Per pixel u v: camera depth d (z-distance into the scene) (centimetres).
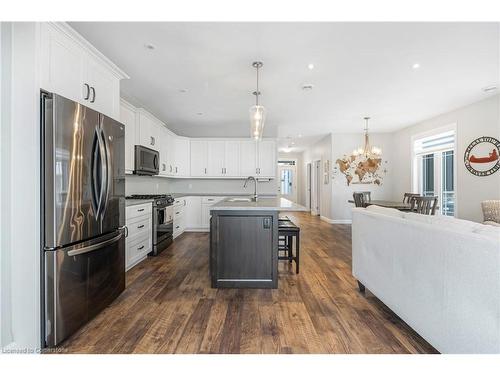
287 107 506
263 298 265
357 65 328
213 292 279
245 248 290
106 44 281
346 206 763
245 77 364
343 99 457
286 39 269
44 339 184
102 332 204
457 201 515
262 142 648
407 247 195
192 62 321
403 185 703
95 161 225
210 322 219
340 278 321
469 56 305
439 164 591
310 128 696
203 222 613
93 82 244
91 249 217
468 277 142
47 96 187
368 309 242
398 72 348
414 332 204
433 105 489
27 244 179
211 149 646
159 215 432
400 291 204
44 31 188
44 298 185
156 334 202
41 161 184
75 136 203
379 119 601
